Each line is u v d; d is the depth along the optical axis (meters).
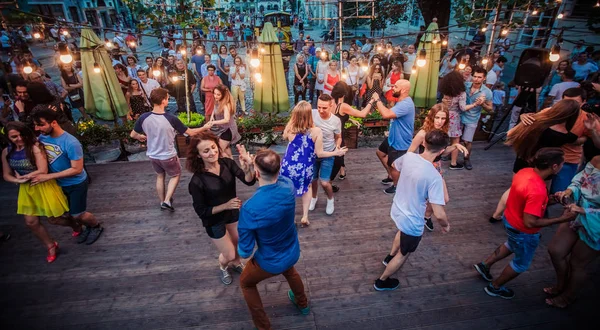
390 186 5.09
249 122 6.52
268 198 2.15
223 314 3.04
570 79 5.61
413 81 6.95
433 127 3.44
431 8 11.93
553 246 2.88
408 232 2.77
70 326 2.93
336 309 3.07
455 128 5.27
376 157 6.13
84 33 5.90
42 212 3.39
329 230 4.17
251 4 43.91
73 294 3.25
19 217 4.50
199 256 3.75
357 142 6.52
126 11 36.19
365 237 4.04
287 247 2.38
